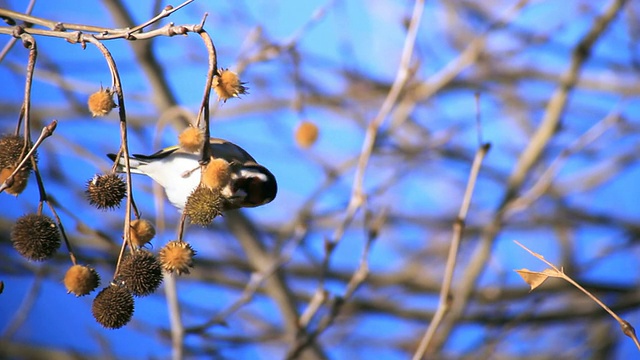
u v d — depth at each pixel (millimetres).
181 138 5434
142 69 11867
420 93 11969
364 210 8875
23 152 5355
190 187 6695
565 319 13500
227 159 7105
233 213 12156
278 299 12008
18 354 11961
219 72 5449
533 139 13523
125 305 5227
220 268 13656
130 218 5270
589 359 13914
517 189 13477
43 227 5418
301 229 10578
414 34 8883
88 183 5430
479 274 12961
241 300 9352
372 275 13883
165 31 5148
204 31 5172
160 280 5277
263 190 7113
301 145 8773
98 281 5367
